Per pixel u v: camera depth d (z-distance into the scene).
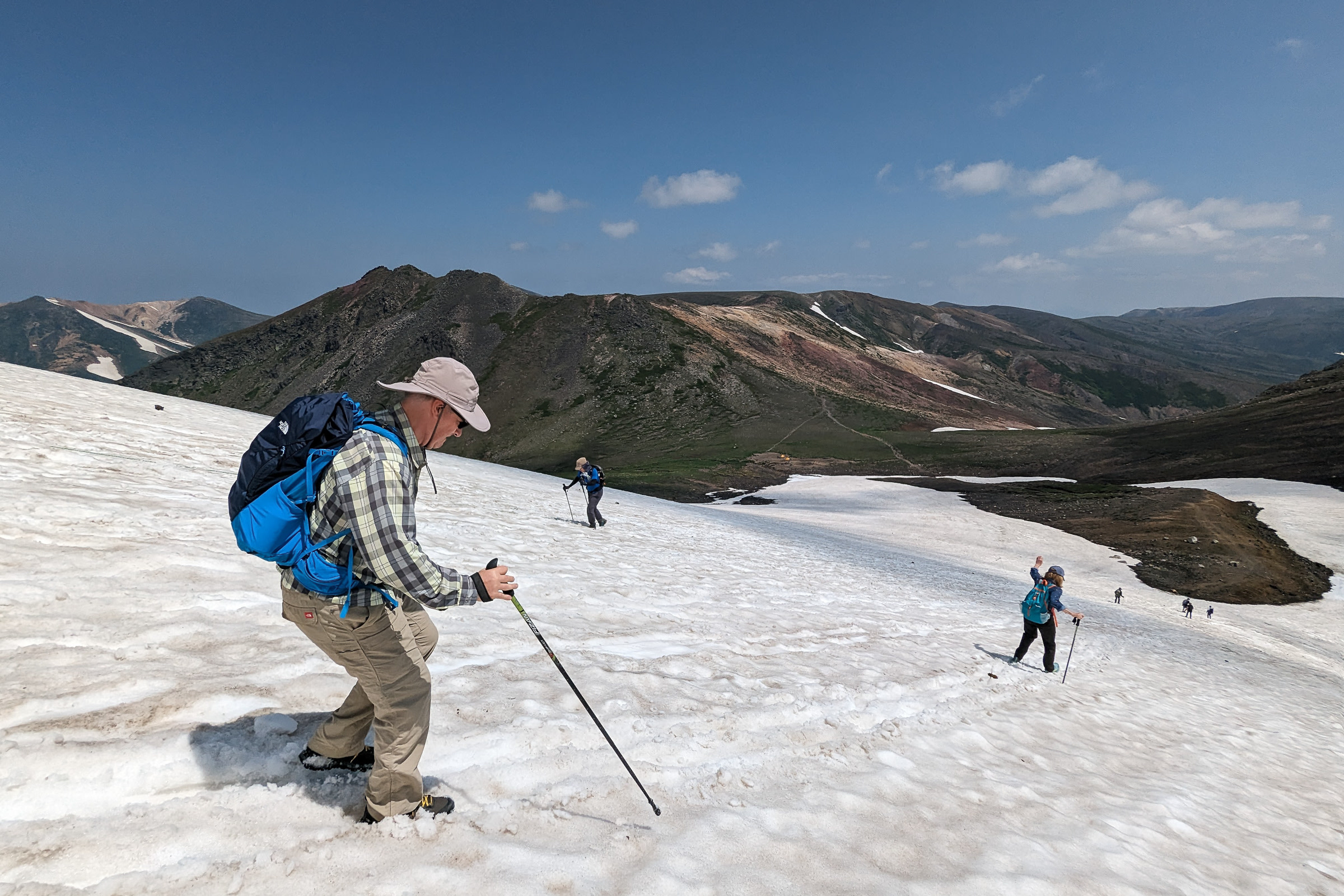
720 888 3.60
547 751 4.64
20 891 2.50
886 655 10.52
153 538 7.20
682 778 4.74
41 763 3.21
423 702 3.42
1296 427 93.50
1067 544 56.72
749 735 5.86
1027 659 13.38
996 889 4.25
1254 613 43.81
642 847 3.80
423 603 3.12
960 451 109.56
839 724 6.73
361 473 2.89
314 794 3.56
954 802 5.48
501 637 7.06
